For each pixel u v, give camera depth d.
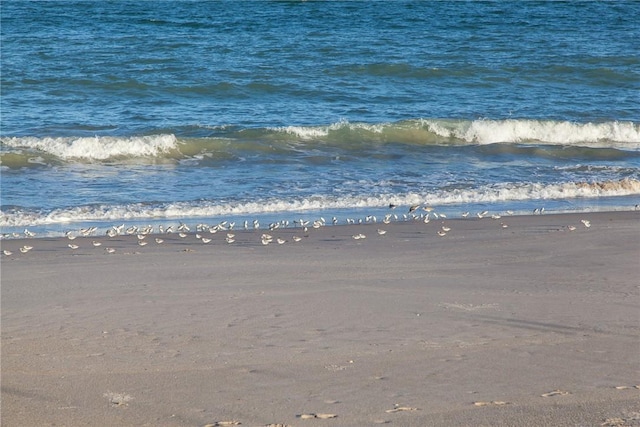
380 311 12.02
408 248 17.28
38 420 8.06
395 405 8.43
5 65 47.19
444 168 28.77
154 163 28.86
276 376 9.28
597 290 13.42
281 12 79.50
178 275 14.51
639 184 26.17
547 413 8.20
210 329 11.12
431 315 11.83
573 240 18.06
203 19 72.88
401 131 33.75
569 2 92.38
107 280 14.08
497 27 71.00
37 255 16.42
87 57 50.69
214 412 8.26
